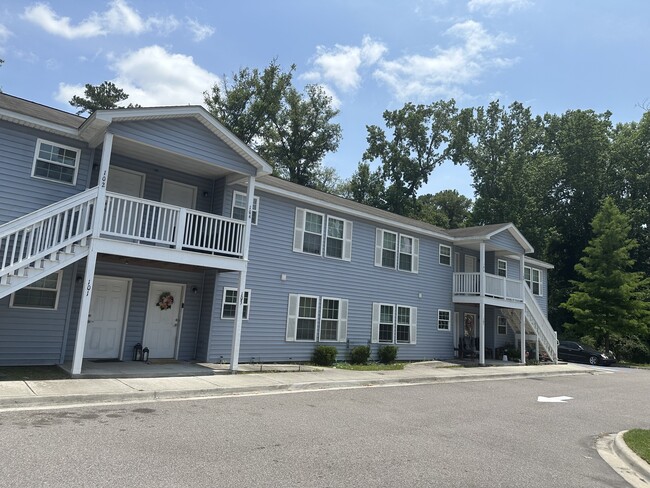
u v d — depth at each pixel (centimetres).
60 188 1141
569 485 565
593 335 3078
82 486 447
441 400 1118
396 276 2022
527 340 2492
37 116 1088
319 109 4341
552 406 1145
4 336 1073
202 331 1415
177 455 559
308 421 788
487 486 534
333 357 1644
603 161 4241
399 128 4584
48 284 1145
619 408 1177
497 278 2253
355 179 4734
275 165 4209
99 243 1034
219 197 1442
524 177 4100
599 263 3206
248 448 608
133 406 815
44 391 827
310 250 1702
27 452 533
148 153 1250
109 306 1275
